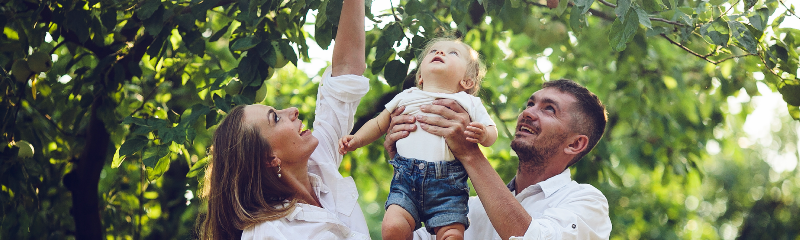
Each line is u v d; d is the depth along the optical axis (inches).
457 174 91.6
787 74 134.3
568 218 94.0
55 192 170.6
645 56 192.9
